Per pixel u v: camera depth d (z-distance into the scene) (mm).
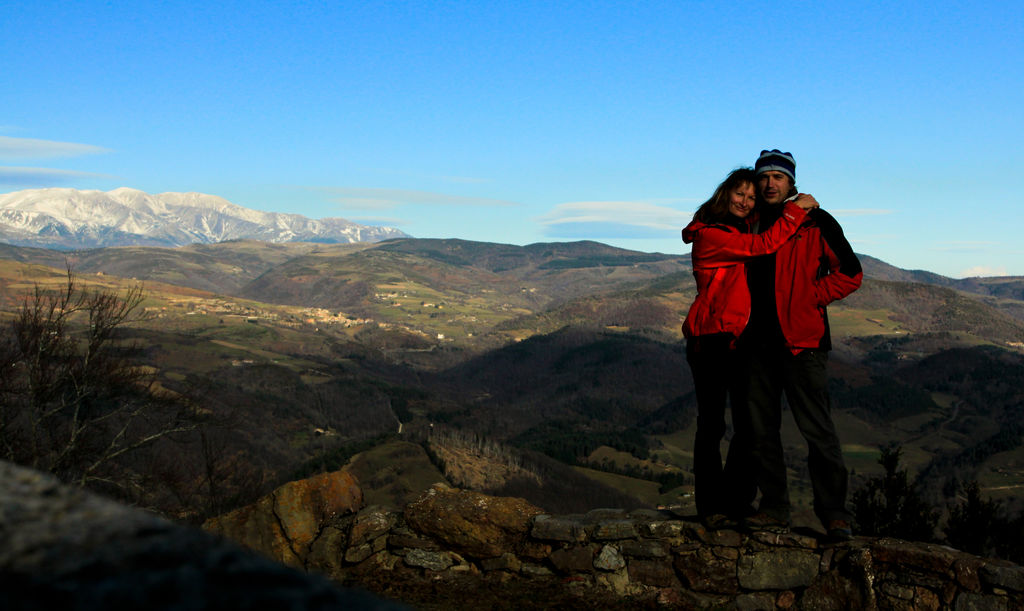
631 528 4598
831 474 4109
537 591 4621
